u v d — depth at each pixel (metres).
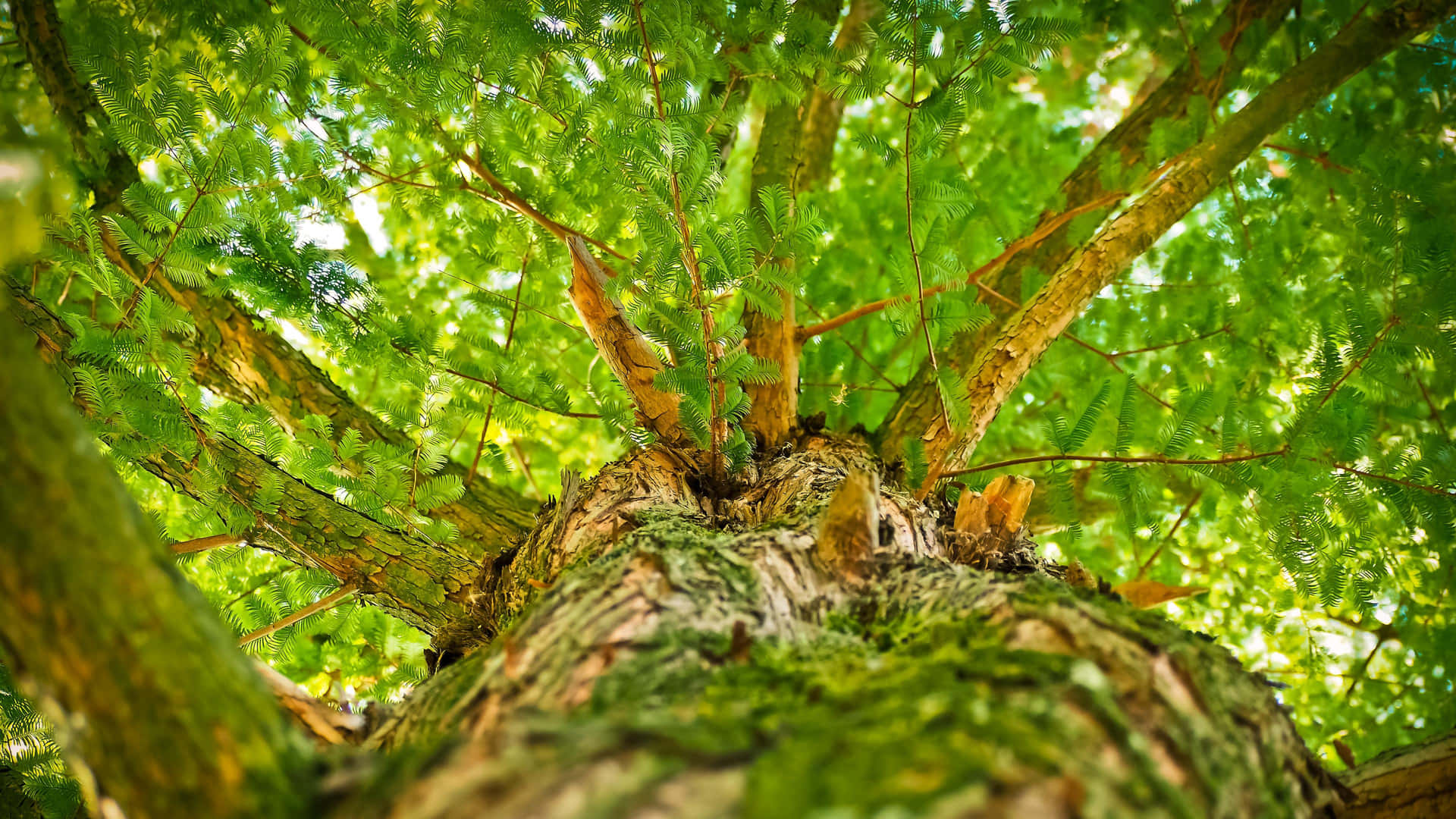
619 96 2.46
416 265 4.05
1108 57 4.51
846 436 2.95
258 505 2.56
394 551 2.62
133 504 0.97
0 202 1.09
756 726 0.93
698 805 0.75
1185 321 3.41
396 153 2.99
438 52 2.35
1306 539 2.50
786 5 2.44
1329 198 3.48
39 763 2.30
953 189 2.31
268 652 2.95
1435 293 2.41
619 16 2.29
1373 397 2.80
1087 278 2.76
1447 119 3.49
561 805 0.76
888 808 0.71
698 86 2.71
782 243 2.19
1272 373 3.52
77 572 0.87
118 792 0.90
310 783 0.92
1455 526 2.48
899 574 1.63
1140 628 1.28
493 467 2.86
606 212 2.92
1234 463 2.45
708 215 2.29
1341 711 3.95
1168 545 4.00
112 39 2.29
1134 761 0.91
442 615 2.57
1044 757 0.81
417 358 2.58
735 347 2.21
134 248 2.29
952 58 2.19
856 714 0.94
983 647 1.20
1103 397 2.40
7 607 0.89
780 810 0.73
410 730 1.32
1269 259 3.42
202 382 3.34
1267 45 3.51
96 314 3.31
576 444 4.51
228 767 0.87
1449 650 3.55
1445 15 3.05
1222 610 4.27
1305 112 3.61
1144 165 3.00
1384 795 1.67
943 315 2.38
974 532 2.20
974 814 0.71
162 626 0.90
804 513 1.98
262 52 2.29
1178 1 3.49
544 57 2.42
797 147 3.54
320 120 2.69
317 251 2.60
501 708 1.21
